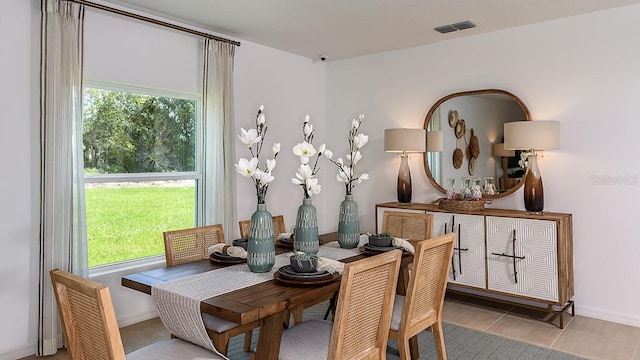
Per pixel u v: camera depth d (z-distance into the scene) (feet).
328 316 12.19
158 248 12.35
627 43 11.10
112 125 11.28
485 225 12.05
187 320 6.37
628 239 11.19
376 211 14.55
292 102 16.03
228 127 13.24
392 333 7.53
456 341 10.21
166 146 12.49
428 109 14.69
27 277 9.62
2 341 9.30
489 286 12.02
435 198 14.52
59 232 9.72
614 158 11.35
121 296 11.27
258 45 14.73
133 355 6.17
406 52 15.17
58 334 9.80
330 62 17.28
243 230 10.57
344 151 16.96
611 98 11.36
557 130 11.57
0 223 9.23
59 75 9.68
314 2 10.82
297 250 8.46
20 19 9.41
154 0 10.67
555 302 10.93
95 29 10.63
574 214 11.97
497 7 11.19
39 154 9.58
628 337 10.38
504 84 13.10
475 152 13.60
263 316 5.87
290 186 16.14
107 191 11.23
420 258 7.14
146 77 11.67
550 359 9.26
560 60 12.11
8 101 9.28
